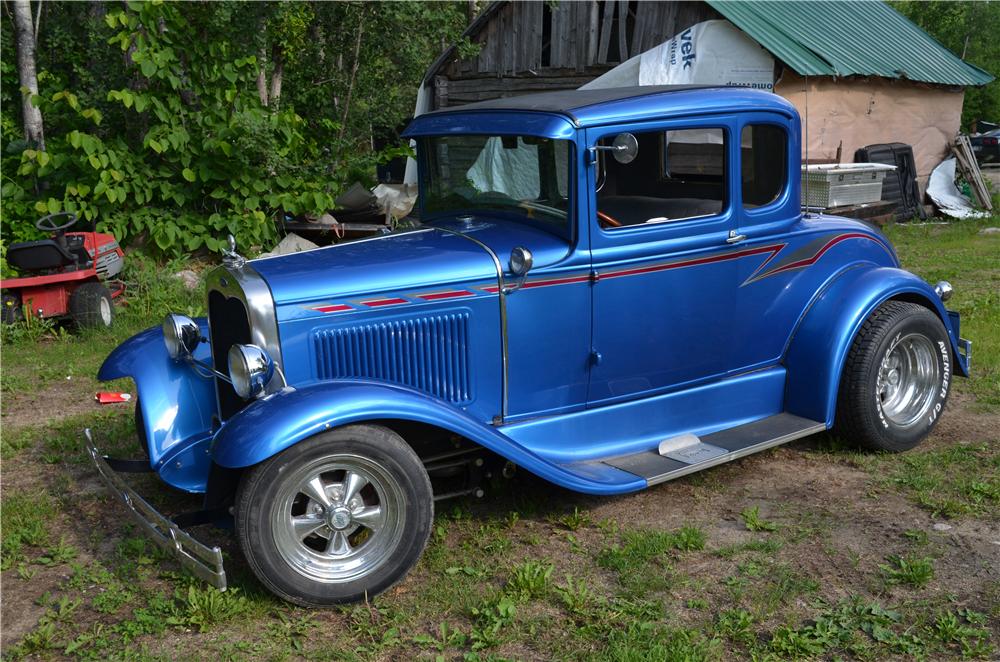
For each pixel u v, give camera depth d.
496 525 4.30
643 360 4.51
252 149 10.41
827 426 4.91
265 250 10.70
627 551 3.95
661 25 14.77
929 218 16.50
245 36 10.68
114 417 6.00
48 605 3.65
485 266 4.04
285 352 3.74
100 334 8.25
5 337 8.10
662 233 4.37
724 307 4.70
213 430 4.31
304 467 3.43
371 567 3.61
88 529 4.39
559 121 4.03
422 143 4.84
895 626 3.36
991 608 3.45
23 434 5.68
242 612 3.54
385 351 3.93
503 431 4.18
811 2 16.89
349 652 3.27
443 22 13.55
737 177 4.59
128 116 10.78
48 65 13.83
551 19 16.22
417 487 3.61
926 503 4.37
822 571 3.78
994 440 5.25
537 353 4.21
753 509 4.33
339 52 13.71
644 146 4.66
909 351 5.18
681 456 4.48
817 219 5.25
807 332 4.97
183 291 9.56
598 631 3.36
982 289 9.45
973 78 17.69
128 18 9.83
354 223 11.66
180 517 3.72
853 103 15.15
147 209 10.24
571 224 4.14
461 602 3.57
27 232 10.01
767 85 13.67
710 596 3.61
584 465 4.35
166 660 3.22
